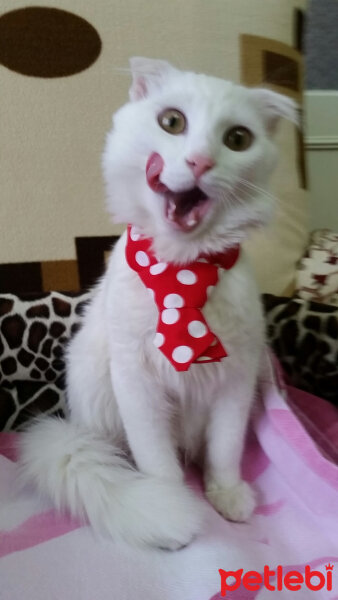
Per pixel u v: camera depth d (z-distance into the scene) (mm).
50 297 861
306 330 836
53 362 870
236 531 639
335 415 799
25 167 905
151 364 654
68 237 927
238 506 674
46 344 856
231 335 636
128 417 671
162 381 664
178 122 572
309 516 654
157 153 561
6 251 904
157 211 595
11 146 896
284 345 855
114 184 631
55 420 774
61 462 680
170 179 541
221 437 696
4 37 885
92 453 693
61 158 918
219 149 557
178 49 952
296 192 1015
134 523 599
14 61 889
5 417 870
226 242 625
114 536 603
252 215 610
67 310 861
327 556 589
